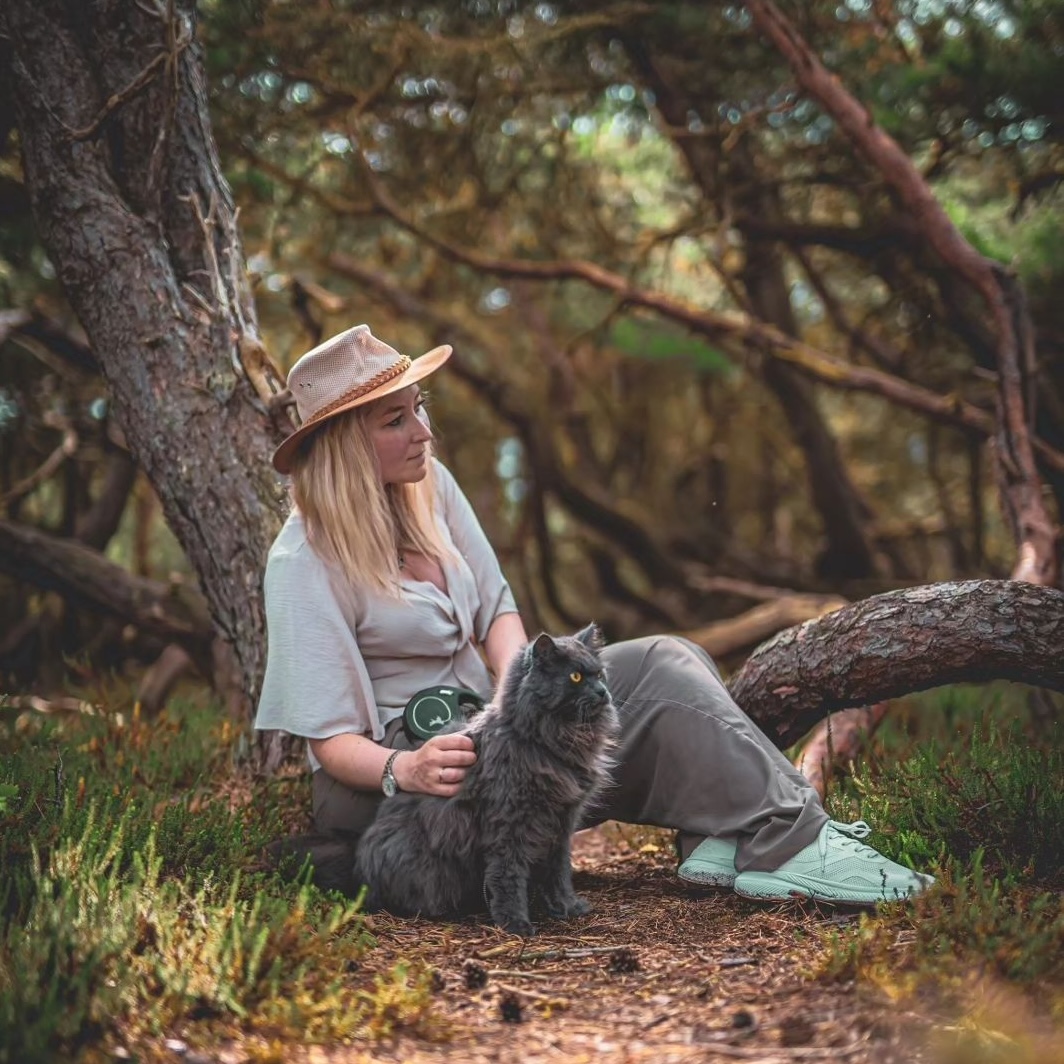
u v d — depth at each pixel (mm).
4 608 9047
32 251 7035
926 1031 2430
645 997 2816
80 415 8609
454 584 3748
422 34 6668
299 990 2652
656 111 7758
